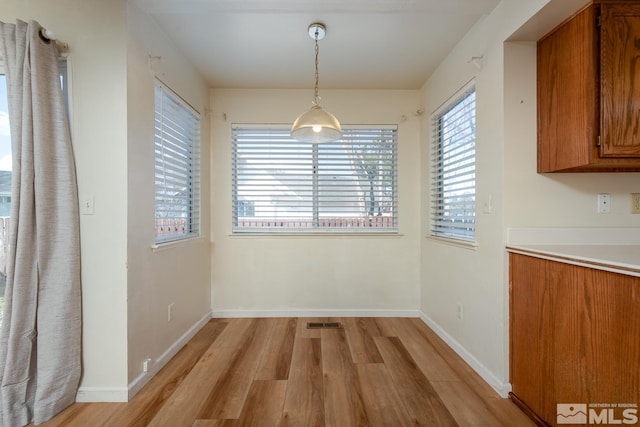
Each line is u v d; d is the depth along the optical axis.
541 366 1.43
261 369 1.95
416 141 2.96
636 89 1.37
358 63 2.47
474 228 2.01
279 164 2.96
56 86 1.55
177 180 2.35
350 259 2.96
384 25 1.97
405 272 2.96
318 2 1.70
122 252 1.62
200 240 2.67
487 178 1.83
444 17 1.89
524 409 1.52
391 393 1.69
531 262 1.51
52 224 1.53
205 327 2.69
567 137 1.49
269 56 2.37
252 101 2.94
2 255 1.59
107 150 1.62
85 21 1.61
